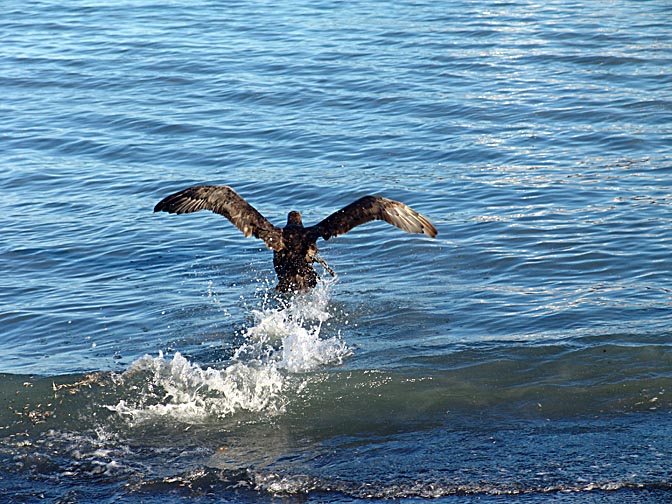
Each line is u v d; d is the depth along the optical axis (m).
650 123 18.91
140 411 9.62
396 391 9.80
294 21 28.41
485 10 29.11
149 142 19.12
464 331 11.24
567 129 18.84
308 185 16.66
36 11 30.42
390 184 16.52
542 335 10.95
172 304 12.47
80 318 12.13
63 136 19.58
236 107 21.05
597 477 8.11
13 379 10.37
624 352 10.34
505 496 7.92
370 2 30.67
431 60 23.91
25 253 14.37
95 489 8.32
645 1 29.80
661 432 8.80
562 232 14.22
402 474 8.34
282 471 8.48
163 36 27.08
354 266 13.51
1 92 22.62
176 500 8.11
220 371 10.40
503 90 21.38
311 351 10.76
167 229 15.23
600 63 23.19
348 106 20.81
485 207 15.38
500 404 9.47
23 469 8.65
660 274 12.62
